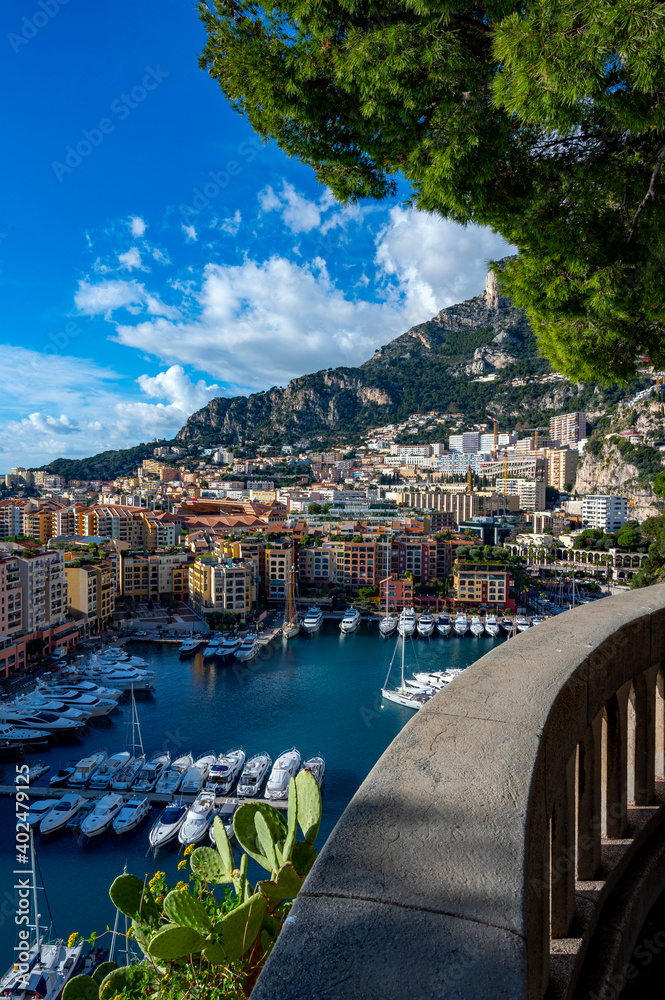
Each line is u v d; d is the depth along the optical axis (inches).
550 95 208.8
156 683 3046.3
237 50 291.0
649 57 185.8
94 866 1526.8
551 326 340.2
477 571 4539.9
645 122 215.6
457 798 87.4
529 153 282.8
